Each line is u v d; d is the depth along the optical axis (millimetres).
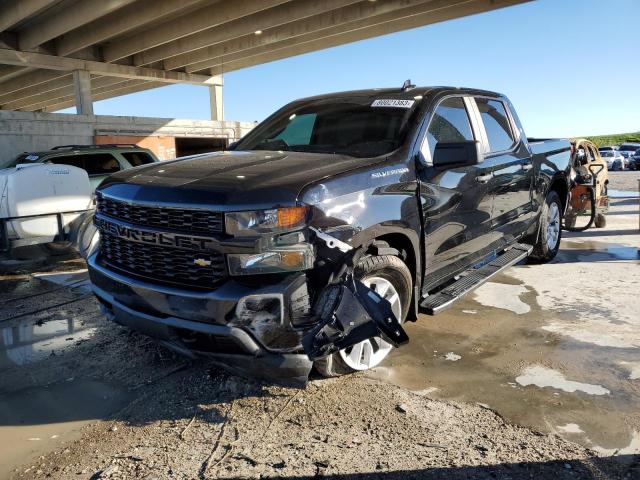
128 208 3201
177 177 3146
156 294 2949
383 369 3648
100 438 2859
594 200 8781
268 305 2738
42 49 19984
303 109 4605
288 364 2785
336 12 16953
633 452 2648
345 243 2975
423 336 4258
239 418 3029
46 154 8555
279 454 2668
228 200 2750
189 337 2947
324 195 2934
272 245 2736
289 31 18688
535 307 4973
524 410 3076
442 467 2543
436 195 3768
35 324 4699
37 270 6840
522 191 5379
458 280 4402
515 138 5414
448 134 4195
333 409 3105
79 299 5477
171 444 2781
